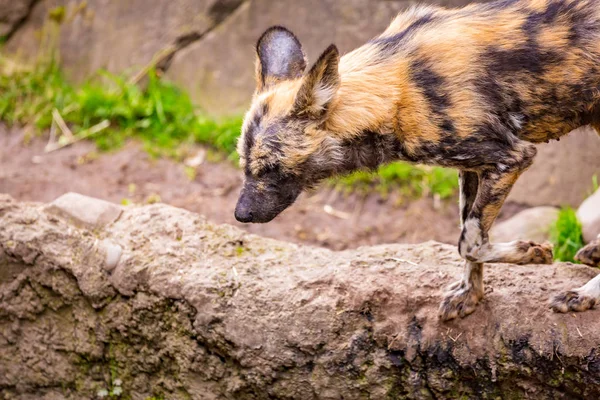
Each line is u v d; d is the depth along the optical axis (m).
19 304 8.22
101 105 13.41
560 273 7.31
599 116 6.68
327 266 7.58
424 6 7.18
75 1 14.72
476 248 6.56
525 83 6.36
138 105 13.32
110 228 8.09
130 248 7.84
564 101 6.46
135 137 13.12
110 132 13.19
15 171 12.28
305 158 6.60
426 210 11.42
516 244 6.66
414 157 6.55
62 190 11.81
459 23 6.54
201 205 11.57
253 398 7.50
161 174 12.28
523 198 11.16
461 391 7.05
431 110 6.34
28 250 8.02
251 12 13.51
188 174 12.28
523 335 6.84
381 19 12.60
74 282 7.98
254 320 7.30
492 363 6.89
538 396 6.89
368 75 6.55
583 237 9.45
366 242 10.89
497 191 6.40
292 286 7.38
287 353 7.25
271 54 7.14
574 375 6.71
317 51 13.04
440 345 7.01
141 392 8.01
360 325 7.18
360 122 6.51
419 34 6.59
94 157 12.67
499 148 6.36
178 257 7.72
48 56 14.66
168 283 7.55
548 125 6.62
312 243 10.85
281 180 6.70
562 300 6.82
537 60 6.35
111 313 7.88
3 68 14.45
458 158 6.39
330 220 11.37
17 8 14.98
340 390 7.23
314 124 6.55
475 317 7.01
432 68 6.39
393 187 11.80
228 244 7.90
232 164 12.52
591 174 10.80
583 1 6.46
